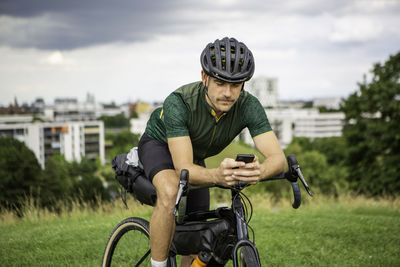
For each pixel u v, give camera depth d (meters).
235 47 1.70
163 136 2.06
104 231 5.08
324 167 42.59
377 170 24.88
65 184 36.59
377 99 23.91
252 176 1.50
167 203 1.85
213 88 1.72
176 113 1.85
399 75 24.98
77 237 4.83
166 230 1.88
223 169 1.50
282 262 3.89
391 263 3.89
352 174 26.53
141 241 2.39
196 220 1.97
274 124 159.38
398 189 23.81
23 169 34.06
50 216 7.02
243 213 1.75
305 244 4.60
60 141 124.56
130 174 2.15
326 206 8.28
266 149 1.89
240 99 1.94
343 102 26.67
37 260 3.96
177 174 1.77
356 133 25.61
